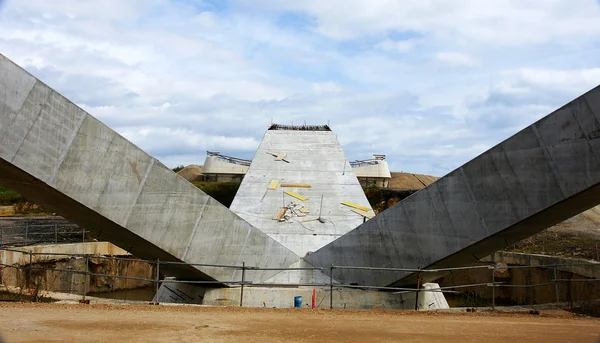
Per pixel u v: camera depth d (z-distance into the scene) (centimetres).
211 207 1753
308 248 2352
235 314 1300
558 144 1344
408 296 1877
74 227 3525
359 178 4884
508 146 1452
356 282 1919
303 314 1332
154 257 1764
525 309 1477
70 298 1548
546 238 3084
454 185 1591
